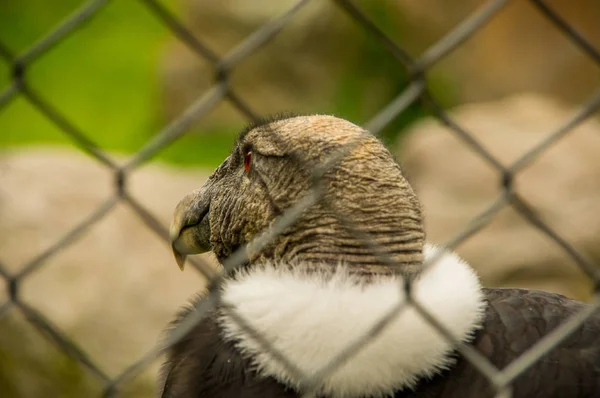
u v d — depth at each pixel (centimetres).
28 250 1155
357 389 416
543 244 1259
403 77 1961
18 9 2000
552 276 1237
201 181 1347
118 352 1098
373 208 474
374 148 489
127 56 1977
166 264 1185
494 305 490
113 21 2033
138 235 1205
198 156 1689
